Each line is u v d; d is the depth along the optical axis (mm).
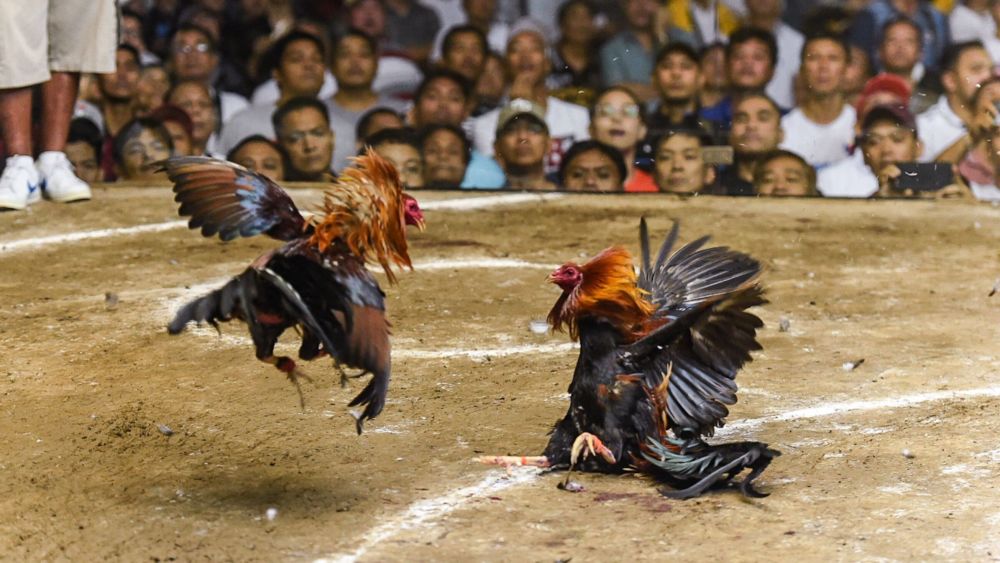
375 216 6691
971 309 11977
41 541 6723
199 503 7223
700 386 7281
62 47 16250
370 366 6289
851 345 10688
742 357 7246
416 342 10680
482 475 7641
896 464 7801
